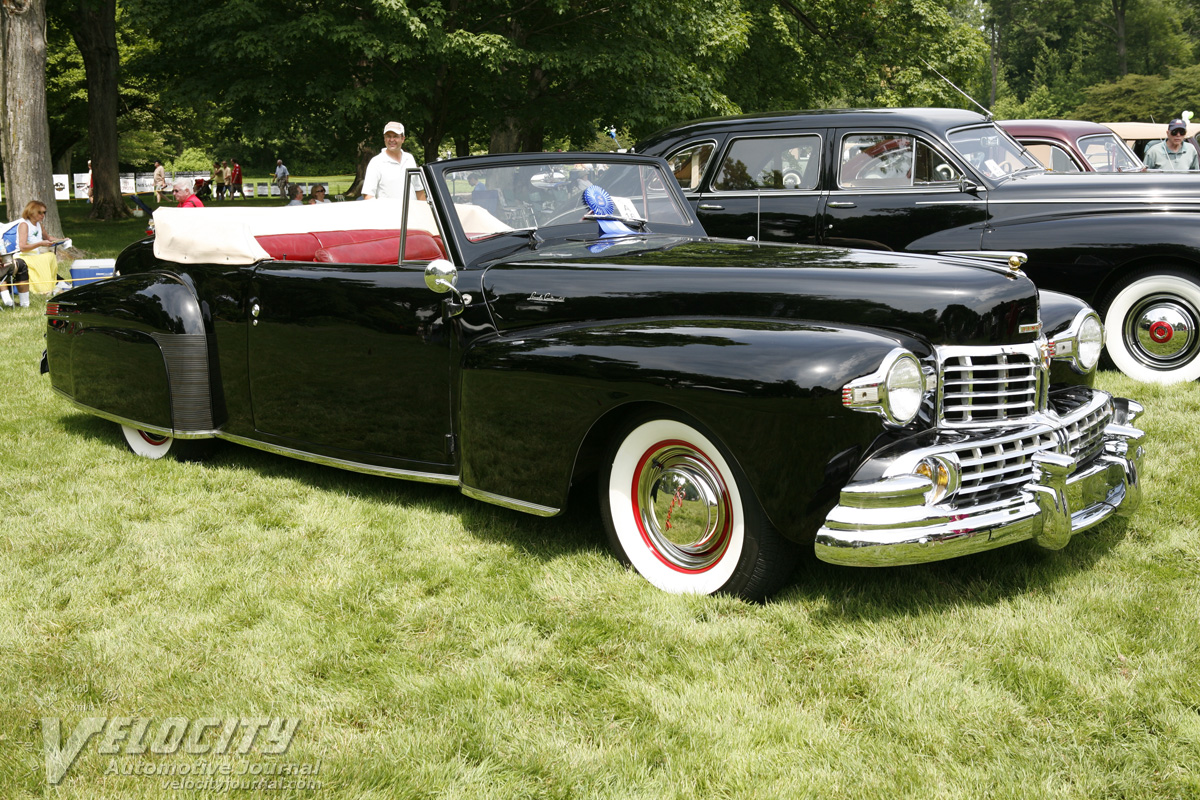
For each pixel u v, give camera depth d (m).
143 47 28.45
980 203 6.63
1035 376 3.19
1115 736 2.35
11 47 13.81
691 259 3.61
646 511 3.37
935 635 2.88
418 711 2.56
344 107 16.17
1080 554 3.47
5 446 5.23
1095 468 3.26
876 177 6.98
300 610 3.19
